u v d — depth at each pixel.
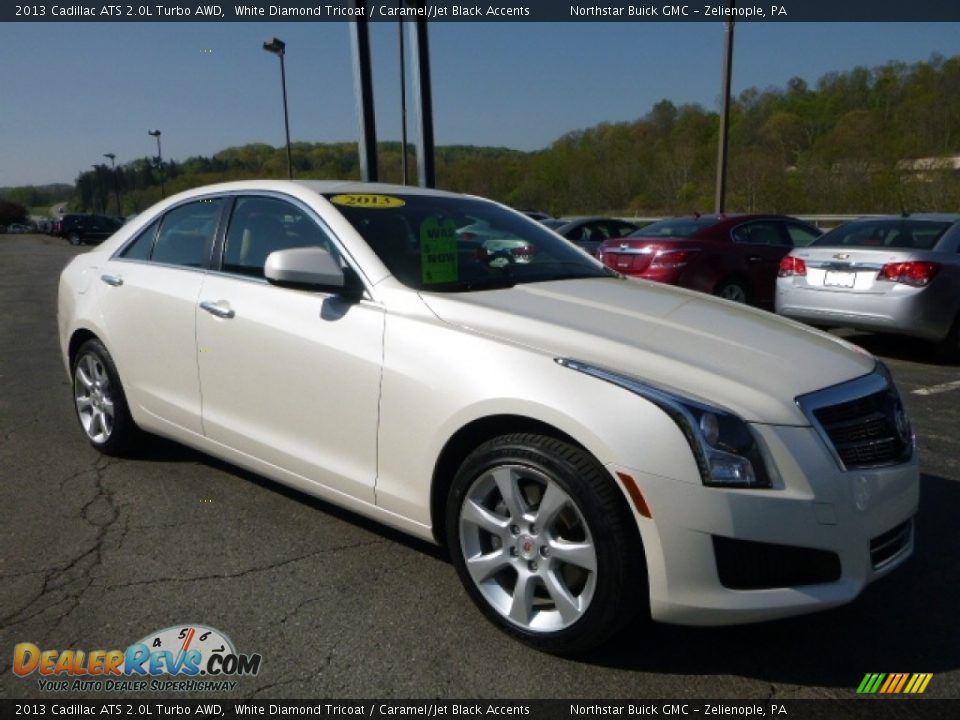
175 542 3.54
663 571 2.43
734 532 2.39
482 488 2.80
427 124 11.65
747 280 9.52
